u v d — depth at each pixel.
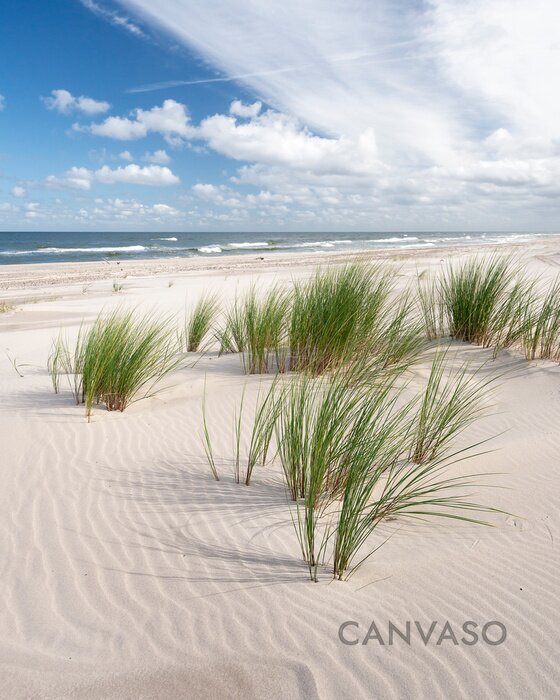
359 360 5.28
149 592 2.40
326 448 3.16
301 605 2.28
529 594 2.38
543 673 1.91
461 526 2.99
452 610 2.26
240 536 2.87
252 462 3.56
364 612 2.23
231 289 15.87
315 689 1.83
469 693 1.82
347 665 1.94
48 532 2.90
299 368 5.62
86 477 3.58
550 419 4.57
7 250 51.88
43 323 11.07
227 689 1.84
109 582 2.47
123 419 4.71
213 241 83.19
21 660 1.99
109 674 1.92
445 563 2.62
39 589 2.42
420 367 5.80
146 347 5.45
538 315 6.65
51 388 5.75
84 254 45.66
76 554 2.70
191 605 2.30
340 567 2.50
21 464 3.76
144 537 2.86
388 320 6.26
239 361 6.45
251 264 29.02
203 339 8.12
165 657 2.00
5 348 8.37
